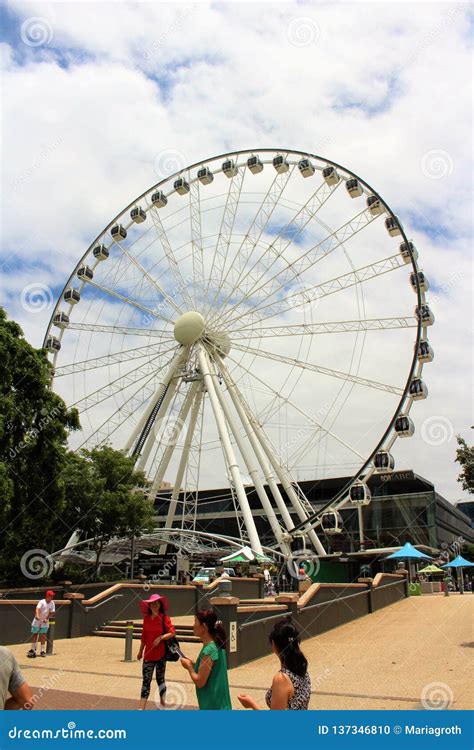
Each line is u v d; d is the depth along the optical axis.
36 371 28.33
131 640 19.47
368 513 66.88
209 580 35.19
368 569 49.69
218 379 45.72
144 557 54.22
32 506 27.95
